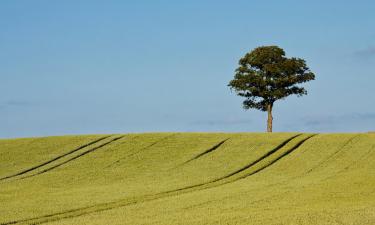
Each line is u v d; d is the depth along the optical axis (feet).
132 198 153.99
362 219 109.60
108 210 133.80
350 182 176.45
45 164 231.71
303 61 361.30
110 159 237.45
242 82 361.92
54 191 175.83
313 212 120.67
